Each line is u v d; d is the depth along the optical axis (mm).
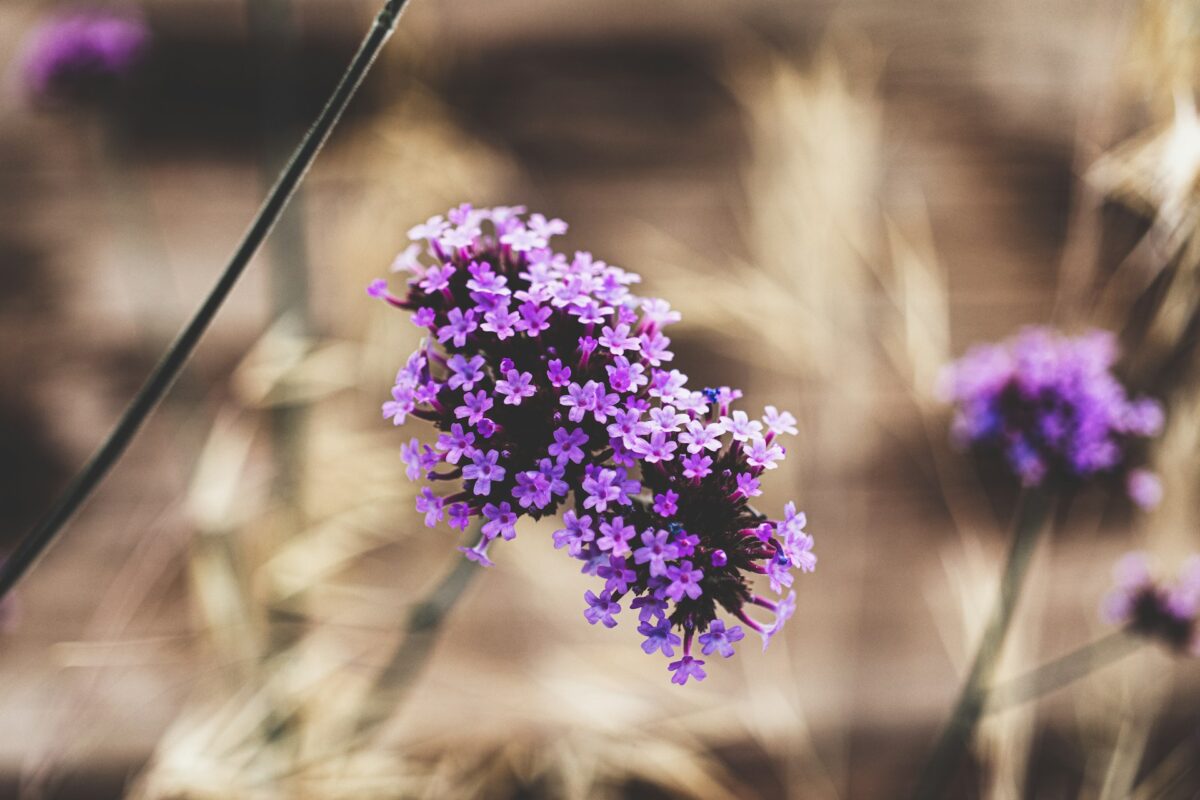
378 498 551
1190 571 507
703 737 578
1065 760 665
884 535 723
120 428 404
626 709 530
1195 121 466
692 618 392
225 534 516
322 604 557
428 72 608
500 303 391
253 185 794
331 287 640
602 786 542
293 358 518
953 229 798
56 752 561
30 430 720
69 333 751
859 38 801
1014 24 851
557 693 535
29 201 777
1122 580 516
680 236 787
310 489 539
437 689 578
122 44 663
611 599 381
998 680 525
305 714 511
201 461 525
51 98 663
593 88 843
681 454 393
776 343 591
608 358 396
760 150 651
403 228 568
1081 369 496
